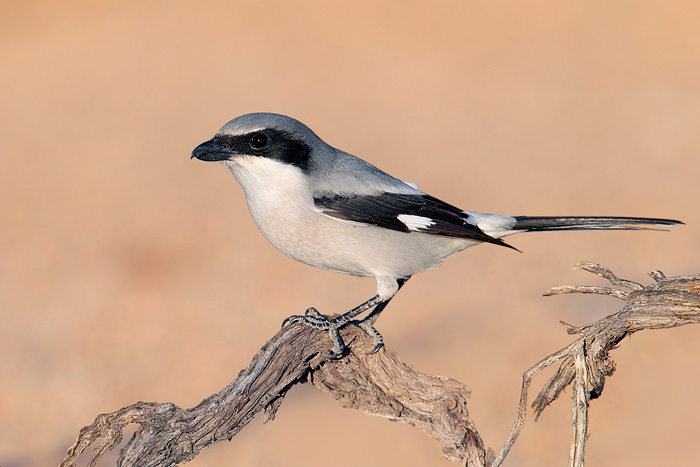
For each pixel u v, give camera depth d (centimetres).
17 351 1171
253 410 521
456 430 539
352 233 661
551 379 491
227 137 647
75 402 1026
